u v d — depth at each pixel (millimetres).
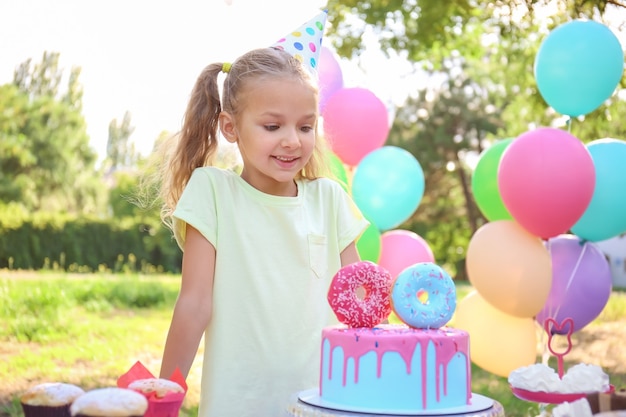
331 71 4895
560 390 2002
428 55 9273
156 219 18203
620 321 9633
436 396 1780
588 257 4477
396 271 4984
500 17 6520
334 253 2396
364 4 8062
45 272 16031
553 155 3973
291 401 1871
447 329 1904
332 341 1851
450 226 25031
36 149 20953
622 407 1555
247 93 2146
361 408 1766
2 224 16797
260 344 2193
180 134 2422
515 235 4328
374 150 5055
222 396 2152
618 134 6297
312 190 2406
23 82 21953
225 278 2197
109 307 10148
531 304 4273
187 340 2125
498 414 1767
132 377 1771
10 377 5809
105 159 22922
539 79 4426
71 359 6609
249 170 2295
